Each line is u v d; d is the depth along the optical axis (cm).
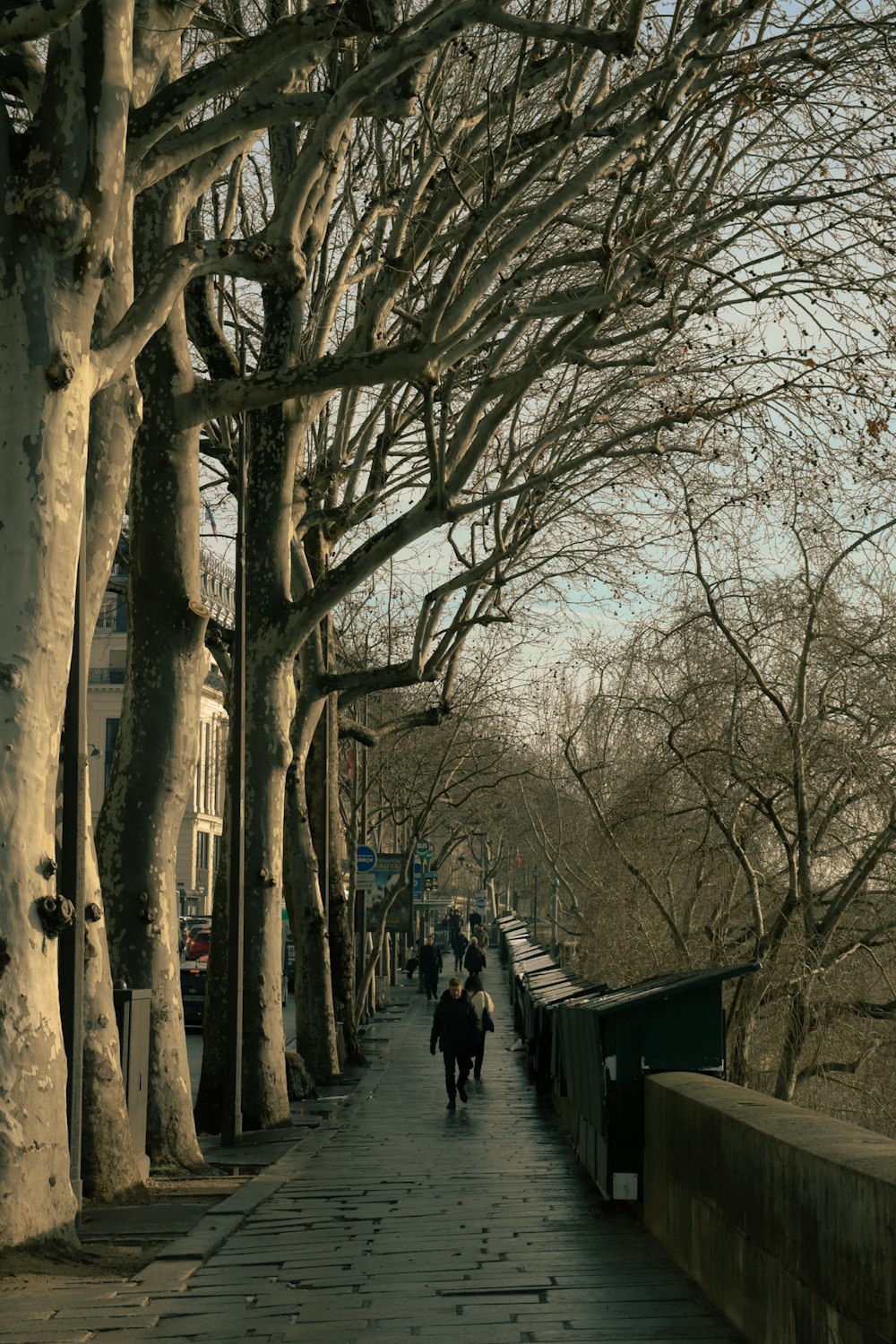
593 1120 1184
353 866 4103
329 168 1792
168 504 1520
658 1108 976
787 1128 632
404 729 2820
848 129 1730
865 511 1839
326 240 2192
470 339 1496
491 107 1597
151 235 1478
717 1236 741
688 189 1694
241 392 1498
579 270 2056
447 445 1758
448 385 1703
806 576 1853
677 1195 879
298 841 2503
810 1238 550
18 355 965
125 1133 1282
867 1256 481
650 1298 777
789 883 1844
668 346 1850
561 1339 677
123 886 1483
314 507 2559
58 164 961
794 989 1822
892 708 1836
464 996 2195
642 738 1984
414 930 7075
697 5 1535
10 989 934
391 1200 1246
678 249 1723
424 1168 1477
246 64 1110
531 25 1184
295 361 1948
